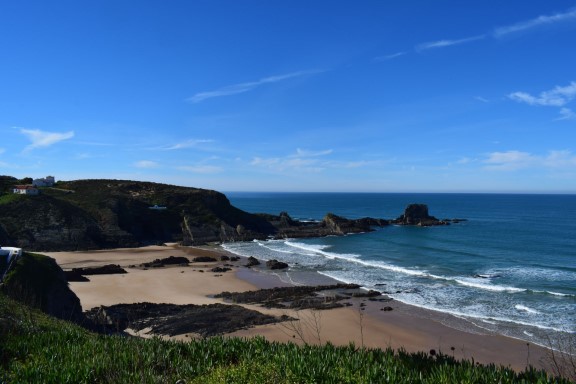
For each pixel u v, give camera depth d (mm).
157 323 31641
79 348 10523
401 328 30094
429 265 54969
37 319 16203
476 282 44125
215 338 11406
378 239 84125
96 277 49938
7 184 96562
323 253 67688
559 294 38125
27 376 8641
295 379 8477
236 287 44969
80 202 88750
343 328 30297
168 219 93312
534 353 24875
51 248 71562
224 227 93750
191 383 8641
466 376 8008
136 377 8516
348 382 8203
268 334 28875
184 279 49125
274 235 94562
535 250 65562
